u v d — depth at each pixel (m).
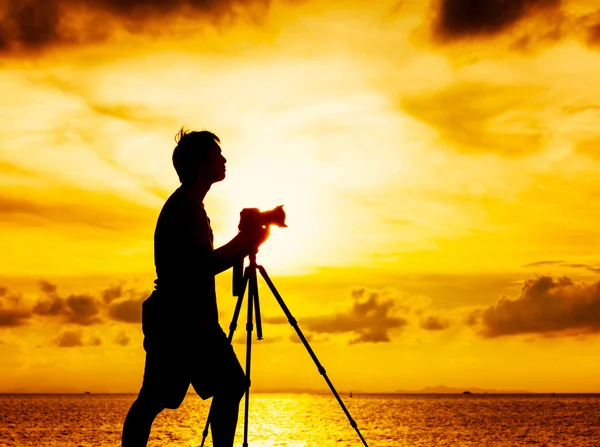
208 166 4.85
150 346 4.53
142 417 4.48
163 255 4.63
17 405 160.38
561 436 58.59
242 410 137.75
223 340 4.63
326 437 56.66
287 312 5.29
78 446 43.78
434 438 56.16
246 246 4.80
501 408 153.50
